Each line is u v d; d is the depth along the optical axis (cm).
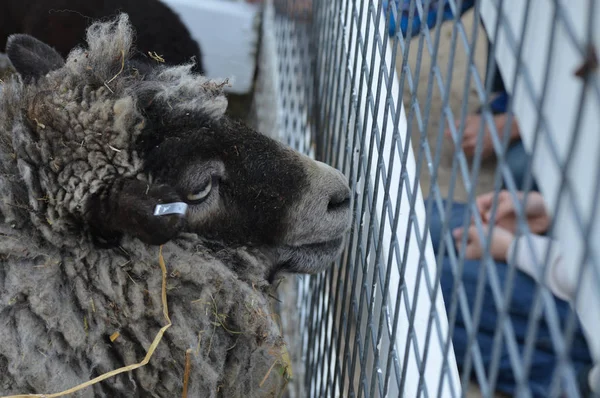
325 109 337
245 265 249
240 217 245
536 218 327
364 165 250
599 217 116
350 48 273
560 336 109
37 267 216
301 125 414
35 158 219
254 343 245
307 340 359
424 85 407
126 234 225
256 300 242
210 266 236
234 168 239
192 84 242
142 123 223
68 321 218
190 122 231
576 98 124
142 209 204
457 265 151
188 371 226
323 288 313
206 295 234
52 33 509
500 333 123
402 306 210
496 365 125
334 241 263
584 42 103
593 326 125
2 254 214
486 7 178
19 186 219
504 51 163
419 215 224
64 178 218
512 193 125
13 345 212
